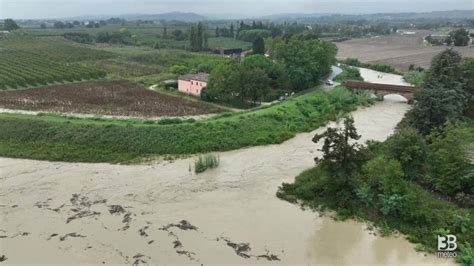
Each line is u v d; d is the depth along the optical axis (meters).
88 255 35.53
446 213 39.91
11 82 103.25
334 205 43.91
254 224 41.00
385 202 40.91
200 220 41.81
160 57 168.88
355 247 37.03
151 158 59.19
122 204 45.34
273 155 60.84
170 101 92.12
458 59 71.38
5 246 36.84
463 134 45.78
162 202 45.94
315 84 116.12
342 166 44.84
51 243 37.41
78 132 64.12
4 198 46.44
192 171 54.75
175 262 34.56
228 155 60.97
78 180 51.59
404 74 137.88
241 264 34.41
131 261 34.69
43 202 45.56
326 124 78.19
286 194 47.31
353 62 170.38
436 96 62.28
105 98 93.44
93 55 171.00
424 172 47.16
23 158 58.56
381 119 82.06
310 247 37.03
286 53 109.00
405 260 34.97
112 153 60.19
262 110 78.44
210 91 91.38
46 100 89.88
